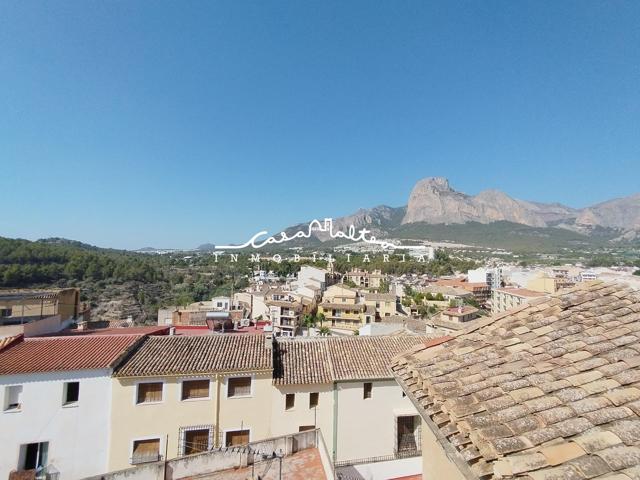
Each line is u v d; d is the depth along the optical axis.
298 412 19.06
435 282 119.00
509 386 4.39
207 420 18.22
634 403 3.67
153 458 17.47
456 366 5.26
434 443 5.51
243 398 18.77
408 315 76.25
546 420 3.66
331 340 22.97
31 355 17.94
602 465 2.97
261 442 13.83
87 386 17.38
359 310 71.19
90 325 33.50
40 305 29.72
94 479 11.45
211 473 12.91
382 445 19.38
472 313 60.34
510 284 116.00
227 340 21.56
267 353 20.19
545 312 6.11
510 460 3.21
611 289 6.43
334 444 18.94
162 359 18.88
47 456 16.72
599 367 4.38
